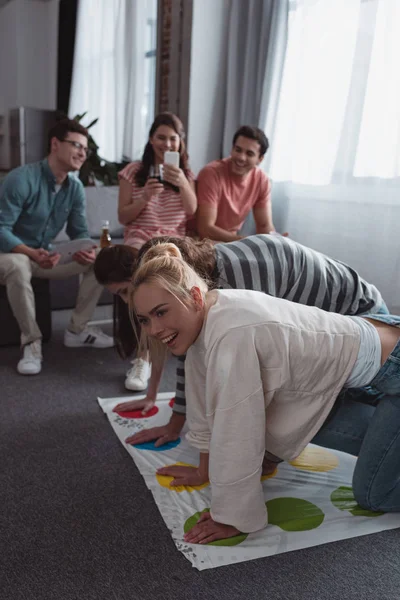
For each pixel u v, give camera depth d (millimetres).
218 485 1234
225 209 2775
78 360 2553
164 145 2582
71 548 1289
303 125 3326
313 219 3297
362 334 1276
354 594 1170
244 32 3734
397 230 2799
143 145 5035
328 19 3100
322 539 1330
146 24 4828
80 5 5641
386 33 2725
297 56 3375
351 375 1280
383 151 2816
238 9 3682
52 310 3295
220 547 1288
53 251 2619
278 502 1470
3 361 2508
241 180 2779
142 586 1175
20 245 2531
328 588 1184
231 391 1157
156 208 2629
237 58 3758
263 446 1218
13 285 2414
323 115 3164
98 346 2740
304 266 1569
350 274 1679
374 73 2820
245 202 2848
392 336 1328
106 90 5453
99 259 1656
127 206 2621
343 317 1305
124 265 1614
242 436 1182
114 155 5340
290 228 3494
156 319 1151
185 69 3889
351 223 3043
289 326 1190
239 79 3803
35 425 1896
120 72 5043
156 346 1304
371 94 2844
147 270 1148
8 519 1388
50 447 1752
